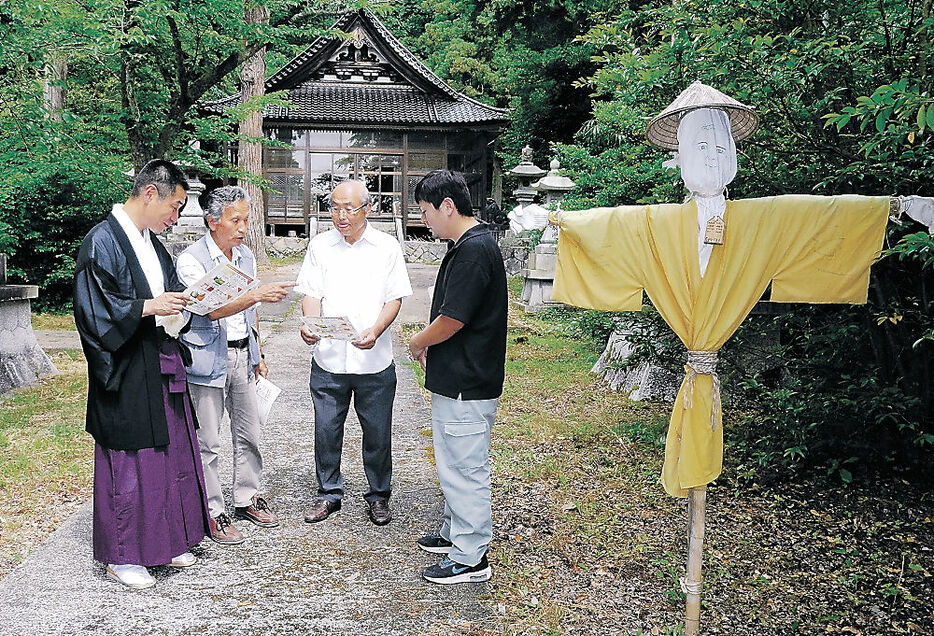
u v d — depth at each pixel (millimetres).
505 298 3240
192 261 3482
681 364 4742
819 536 3846
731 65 3830
